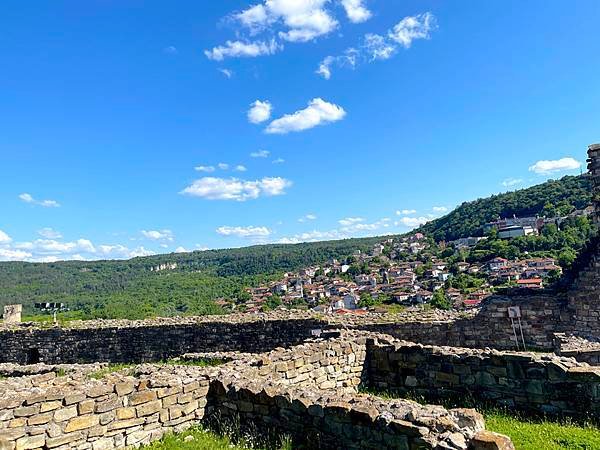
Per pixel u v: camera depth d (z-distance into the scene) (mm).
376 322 17375
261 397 8266
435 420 5922
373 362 11859
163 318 22203
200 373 9844
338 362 11414
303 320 18578
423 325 16922
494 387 9117
